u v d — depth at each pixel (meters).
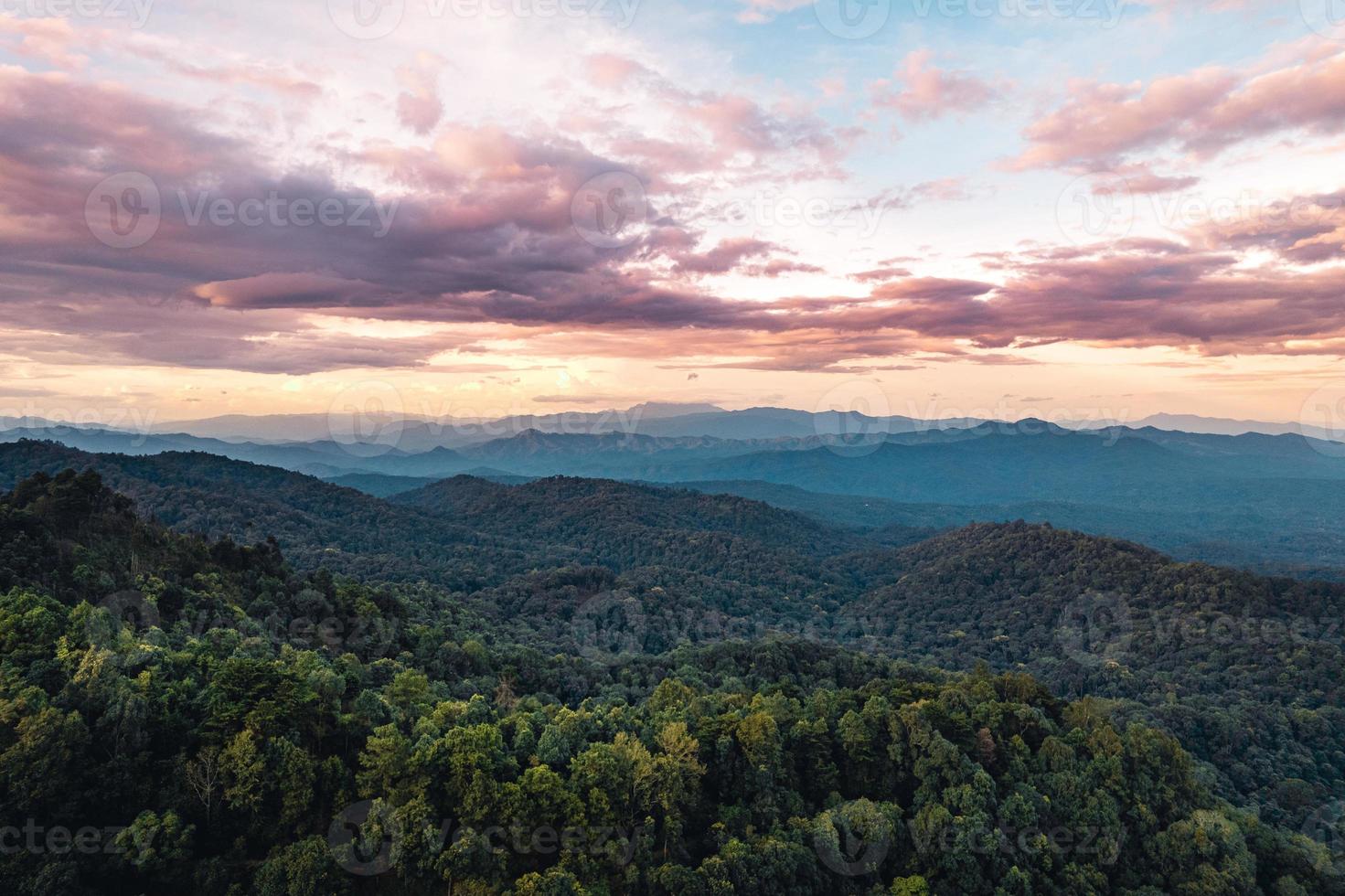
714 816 61.50
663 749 63.06
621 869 52.97
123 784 46.84
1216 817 64.12
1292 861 65.31
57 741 45.53
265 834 48.16
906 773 67.25
